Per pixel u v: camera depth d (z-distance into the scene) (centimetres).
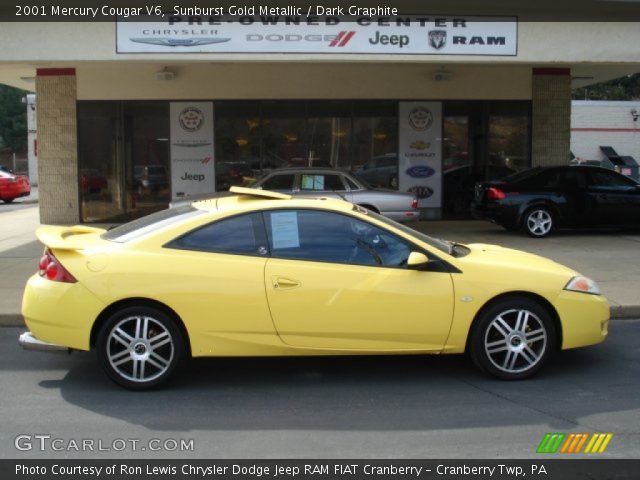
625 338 727
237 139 1697
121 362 555
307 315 548
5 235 1509
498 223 1438
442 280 560
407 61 1223
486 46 1222
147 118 1686
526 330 577
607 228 1499
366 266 559
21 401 542
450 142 1733
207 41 1183
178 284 542
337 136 1711
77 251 557
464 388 568
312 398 547
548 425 490
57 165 1677
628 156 3738
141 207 1702
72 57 1176
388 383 582
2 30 1164
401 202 1395
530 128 1734
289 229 566
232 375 604
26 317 561
